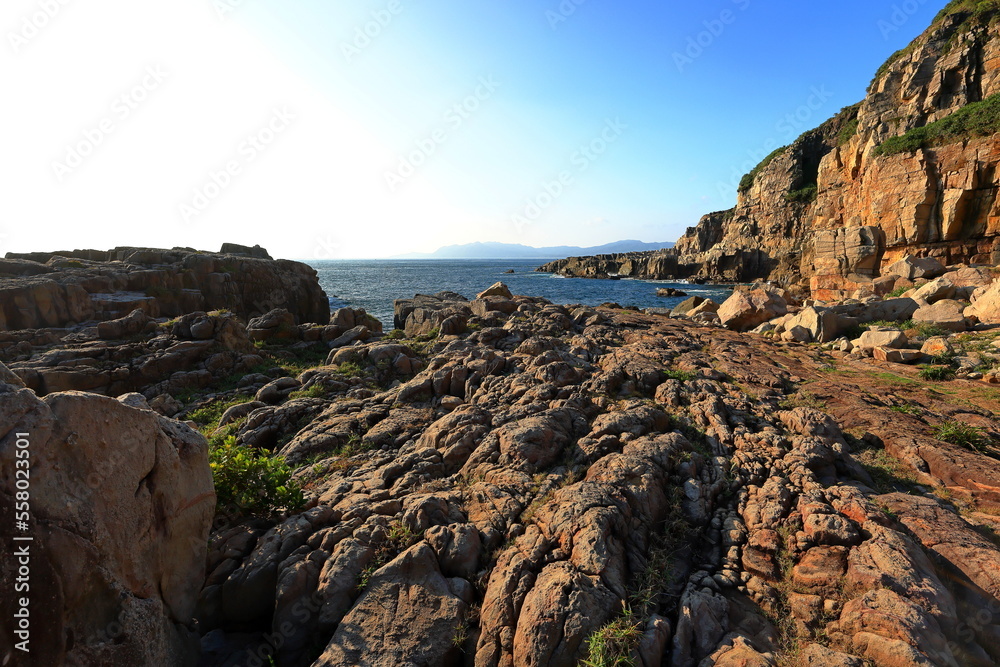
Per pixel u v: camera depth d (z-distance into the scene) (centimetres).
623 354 1138
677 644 418
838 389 1000
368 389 1133
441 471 714
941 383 1165
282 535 546
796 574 470
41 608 330
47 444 351
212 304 2467
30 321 1712
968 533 512
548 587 439
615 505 537
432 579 481
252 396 1212
